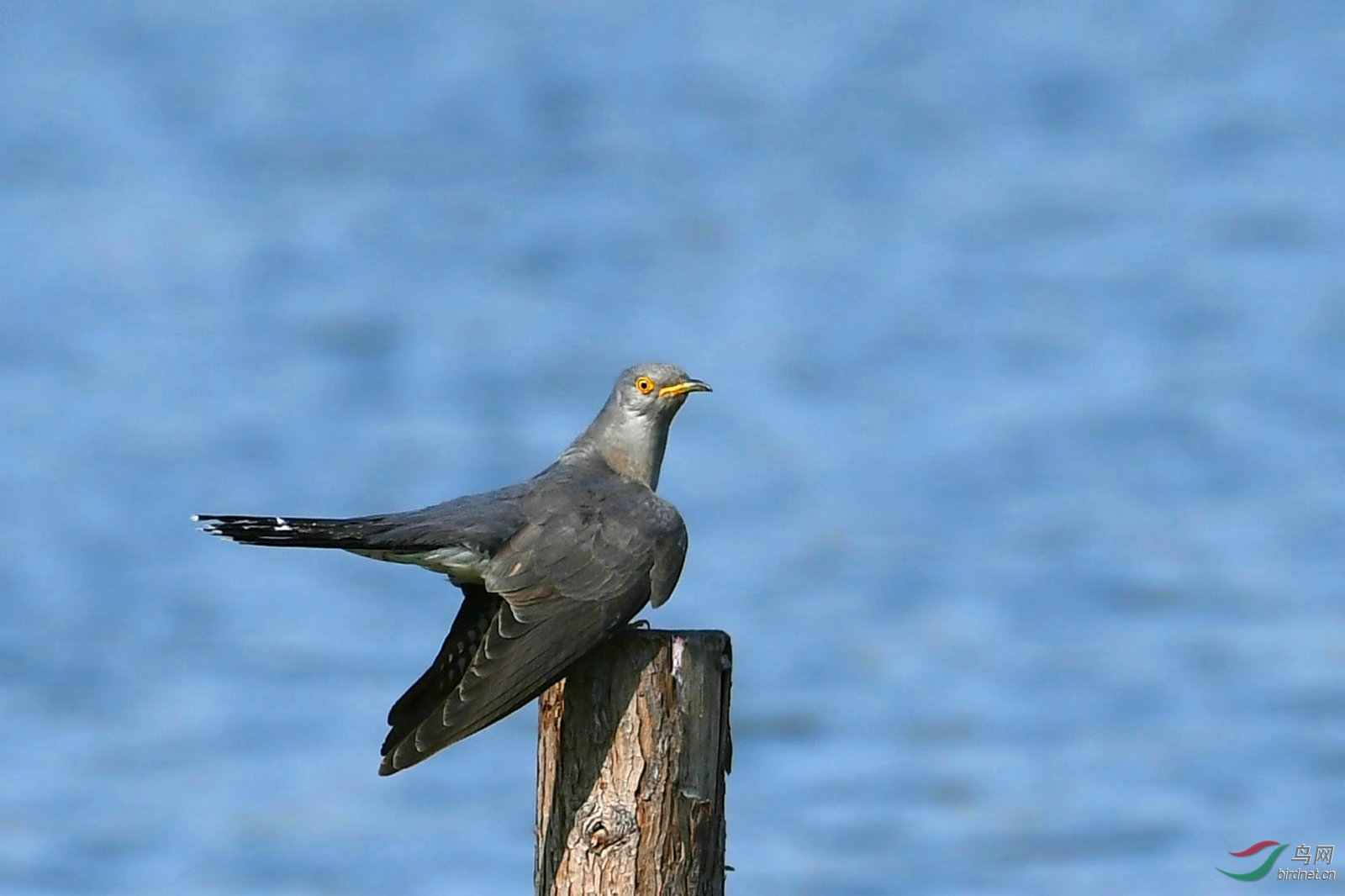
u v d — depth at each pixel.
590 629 11.24
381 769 10.80
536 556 11.62
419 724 11.05
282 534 11.34
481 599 11.88
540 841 11.21
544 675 11.01
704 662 10.93
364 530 11.47
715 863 11.02
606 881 10.80
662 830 10.80
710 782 10.94
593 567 11.62
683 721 10.88
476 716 10.94
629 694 10.90
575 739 11.00
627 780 10.83
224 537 11.24
